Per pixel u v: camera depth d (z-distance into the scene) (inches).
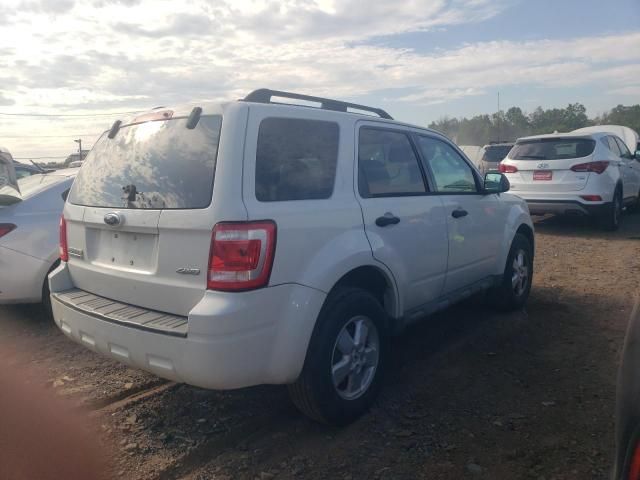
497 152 649.6
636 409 69.4
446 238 178.1
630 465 65.6
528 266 236.4
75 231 150.5
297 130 135.3
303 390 130.6
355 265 138.0
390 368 175.5
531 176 411.5
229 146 120.3
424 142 181.6
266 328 119.6
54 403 152.8
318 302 128.0
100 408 150.7
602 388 158.4
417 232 163.6
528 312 229.0
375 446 131.0
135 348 123.0
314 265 128.6
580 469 120.3
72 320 139.4
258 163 123.3
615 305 234.4
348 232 138.9
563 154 403.2
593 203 391.5
